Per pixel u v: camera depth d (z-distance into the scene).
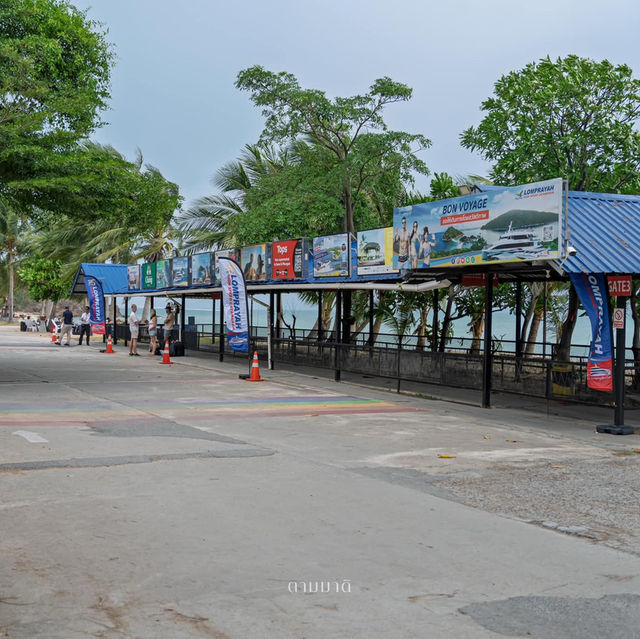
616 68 17.31
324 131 26.97
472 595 4.75
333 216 27.11
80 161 19.47
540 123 17.59
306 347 20.83
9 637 4.01
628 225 13.49
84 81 21.58
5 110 18.98
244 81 24.77
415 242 15.28
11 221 66.88
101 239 44.56
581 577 5.13
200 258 27.66
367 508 6.82
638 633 4.22
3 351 29.41
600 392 12.64
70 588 4.72
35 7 20.75
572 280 12.38
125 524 6.13
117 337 37.84
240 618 4.31
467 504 7.09
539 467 8.95
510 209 12.76
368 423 12.30
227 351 27.81
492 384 14.90
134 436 10.51
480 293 22.81
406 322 24.72
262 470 8.38
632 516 6.78
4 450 9.25
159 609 4.41
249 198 28.83
